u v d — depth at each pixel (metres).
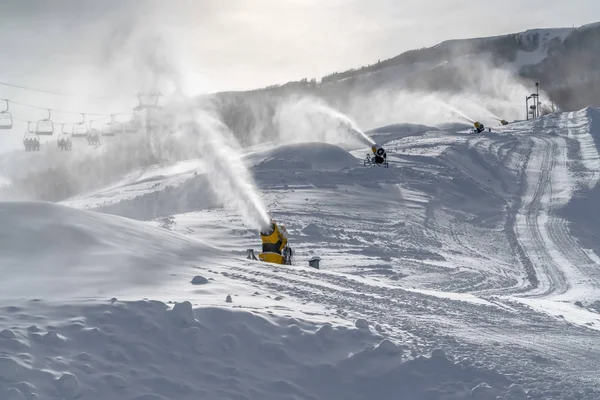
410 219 45.62
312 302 14.75
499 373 10.39
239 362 9.95
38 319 10.09
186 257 20.09
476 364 10.71
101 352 9.33
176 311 10.66
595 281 33.34
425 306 16.00
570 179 66.81
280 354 10.32
